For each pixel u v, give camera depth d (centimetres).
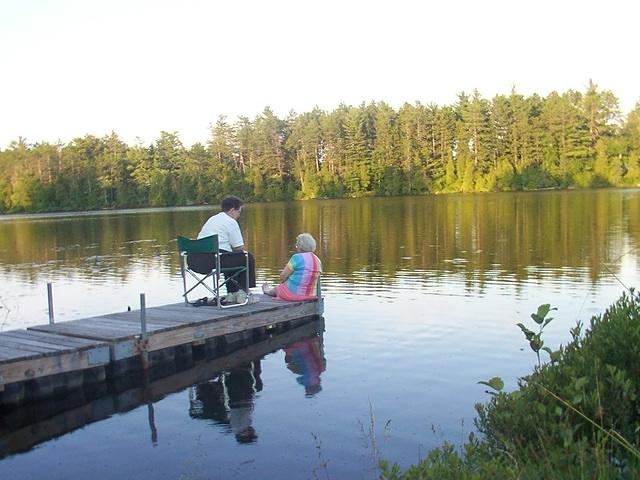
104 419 555
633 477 258
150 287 1298
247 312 823
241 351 778
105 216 4806
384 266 1430
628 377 362
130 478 431
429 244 1864
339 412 537
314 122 6562
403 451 454
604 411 320
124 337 687
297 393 594
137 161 6612
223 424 526
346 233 2334
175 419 545
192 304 894
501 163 6047
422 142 6338
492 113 6141
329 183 6419
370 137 6562
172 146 6650
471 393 571
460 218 2859
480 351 705
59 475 442
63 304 1118
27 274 1548
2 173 6694
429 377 621
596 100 5925
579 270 1261
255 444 479
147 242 2431
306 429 503
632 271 1229
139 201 6506
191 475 430
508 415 331
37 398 620
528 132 5997
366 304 997
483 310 912
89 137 6838
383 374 638
